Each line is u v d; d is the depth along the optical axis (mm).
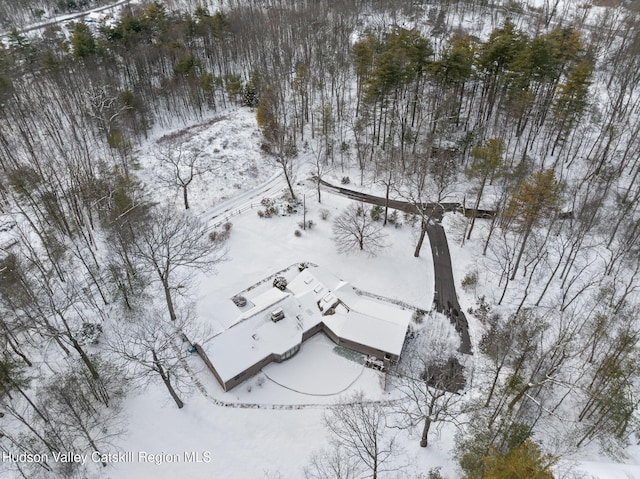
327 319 47844
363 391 42812
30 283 48750
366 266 56500
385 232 60938
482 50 72000
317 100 87875
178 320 47375
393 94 79875
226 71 96625
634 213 59844
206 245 54969
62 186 62156
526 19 115000
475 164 61906
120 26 99812
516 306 51312
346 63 91062
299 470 36625
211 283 53156
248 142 78188
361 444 37594
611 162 67938
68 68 89312
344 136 79312
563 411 41031
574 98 65000
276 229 61594
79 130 78750
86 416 39688
